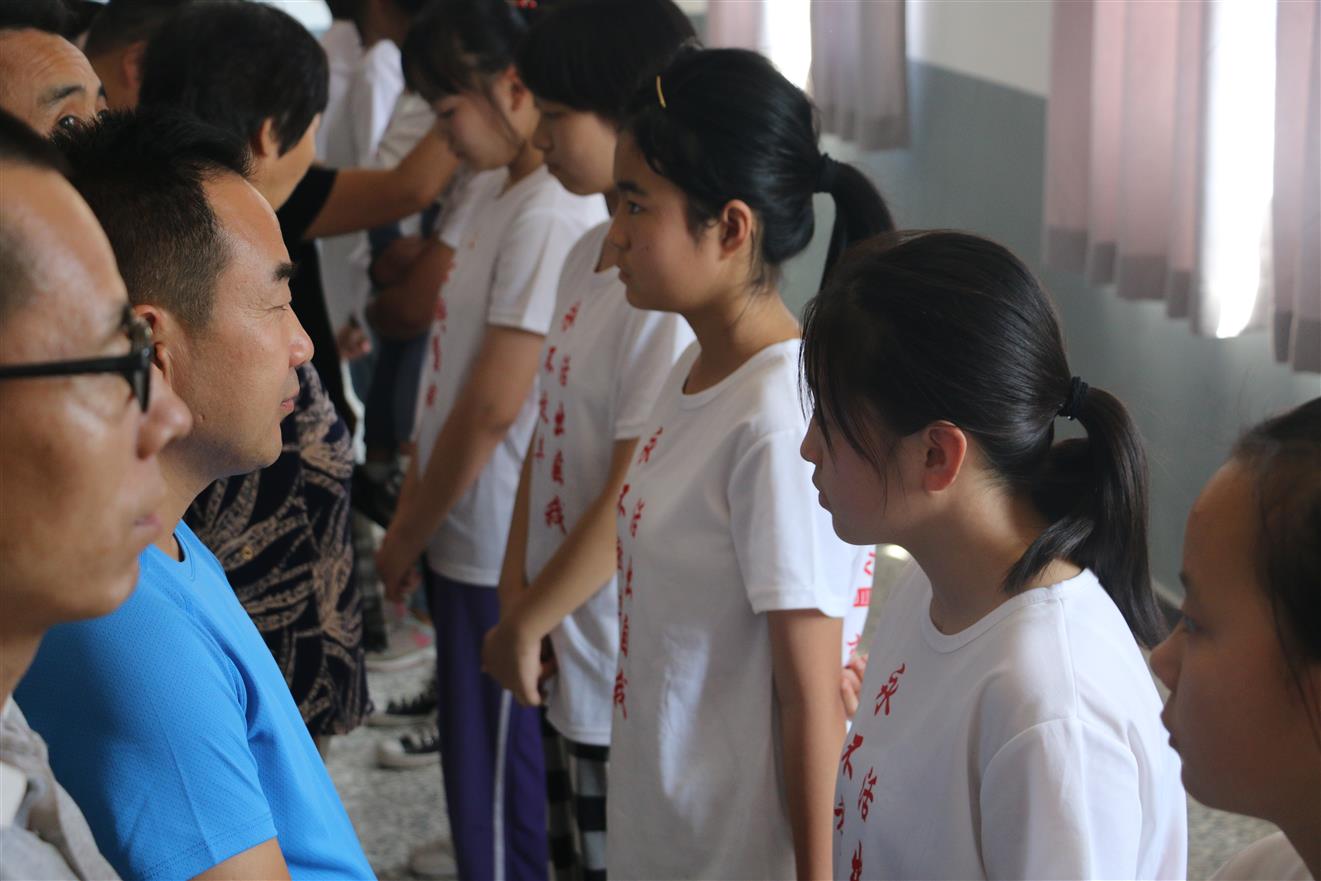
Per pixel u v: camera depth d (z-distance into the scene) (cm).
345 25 371
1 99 135
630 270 146
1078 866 93
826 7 412
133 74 197
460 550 221
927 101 390
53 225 60
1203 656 73
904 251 107
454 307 221
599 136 179
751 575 136
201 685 92
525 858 225
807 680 137
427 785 283
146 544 67
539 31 177
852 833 115
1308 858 73
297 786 103
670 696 146
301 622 165
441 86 210
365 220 236
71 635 90
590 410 184
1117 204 293
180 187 100
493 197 224
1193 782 76
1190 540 74
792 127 141
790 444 136
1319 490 67
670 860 148
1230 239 262
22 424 60
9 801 63
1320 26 231
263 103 175
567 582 179
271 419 106
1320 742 70
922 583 118
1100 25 286
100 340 61
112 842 89
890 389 103
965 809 102
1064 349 108
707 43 457
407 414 321
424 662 333
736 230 140
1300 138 243
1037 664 98
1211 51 254
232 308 102
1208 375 285
